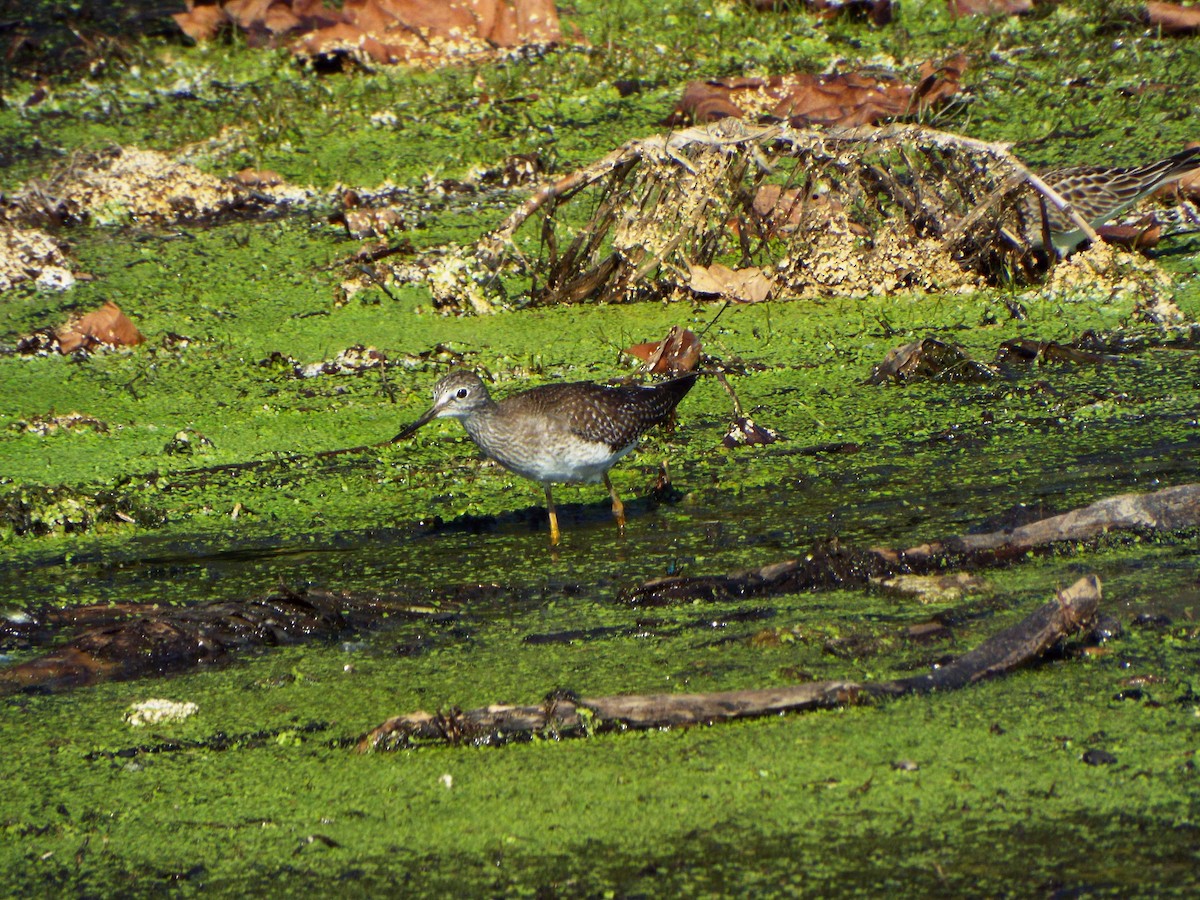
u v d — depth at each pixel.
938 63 21.30
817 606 9.89
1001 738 7.95
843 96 20.16
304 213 19.72
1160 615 9.28
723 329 16.09
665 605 10.15
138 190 20.09
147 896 7.14
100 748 8.61
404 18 24.28
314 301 17.30
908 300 16.59
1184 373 14.14
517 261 17.91
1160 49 22.48
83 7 26.28
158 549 11.93
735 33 23.59
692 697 8.45
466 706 8.75
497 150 20.77
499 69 23.22
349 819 7.66
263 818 7.72
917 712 8.30
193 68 23.86
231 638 10.03
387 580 11.04
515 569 11.13
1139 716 8.09
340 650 9.83
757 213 16.77
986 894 6.68
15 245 18.38
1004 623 9.35
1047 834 7.09
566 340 15.95
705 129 16.31
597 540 11.66
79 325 16.38
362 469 13.39
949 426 13.40
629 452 12.34
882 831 7.20
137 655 9.80
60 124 22.17
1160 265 16.92
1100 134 19.88
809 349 15.50
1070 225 16.95
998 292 16.59
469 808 7.67
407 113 22.20
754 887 6.86
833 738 8.09
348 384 15.25
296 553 11.70
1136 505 10.73
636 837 7.30
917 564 10.28
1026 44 22.75
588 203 19.31
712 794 7.61
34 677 9.59
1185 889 6.62
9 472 13.38
